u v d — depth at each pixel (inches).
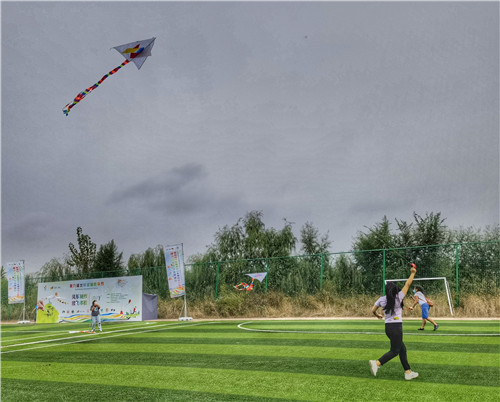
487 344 472.4
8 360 502.0
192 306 1194.0
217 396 295.9
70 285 1259.2
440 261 1006.4
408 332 601.0
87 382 358.3
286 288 1150.3
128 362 446.0
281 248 1423.5
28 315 1444.4
